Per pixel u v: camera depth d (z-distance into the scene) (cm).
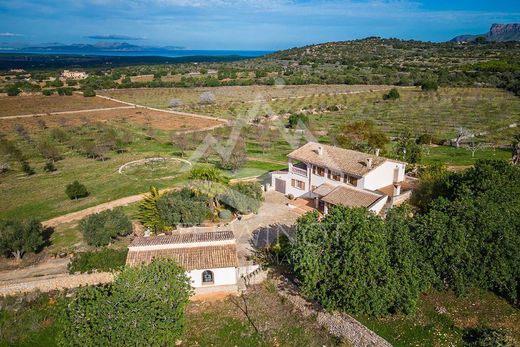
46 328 2736
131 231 3816
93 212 4478
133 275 2466
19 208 4722
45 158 7019
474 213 2791
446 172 4156
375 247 2472
